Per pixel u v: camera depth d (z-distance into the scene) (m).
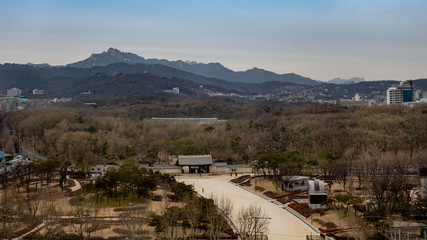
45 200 115.81
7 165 181.75
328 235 101.94
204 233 102.06
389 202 114.12
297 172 155.75
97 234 97.12
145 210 114.62
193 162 194.25
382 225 98.44
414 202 117.31
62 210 115.81
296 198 141.00
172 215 100.69
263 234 103.88
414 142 197.88
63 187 148.00
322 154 178.25
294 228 110.06
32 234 95.19
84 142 197.62
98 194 134.12
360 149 193.00
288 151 189.25
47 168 143.00
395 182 118.00
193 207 102.50
